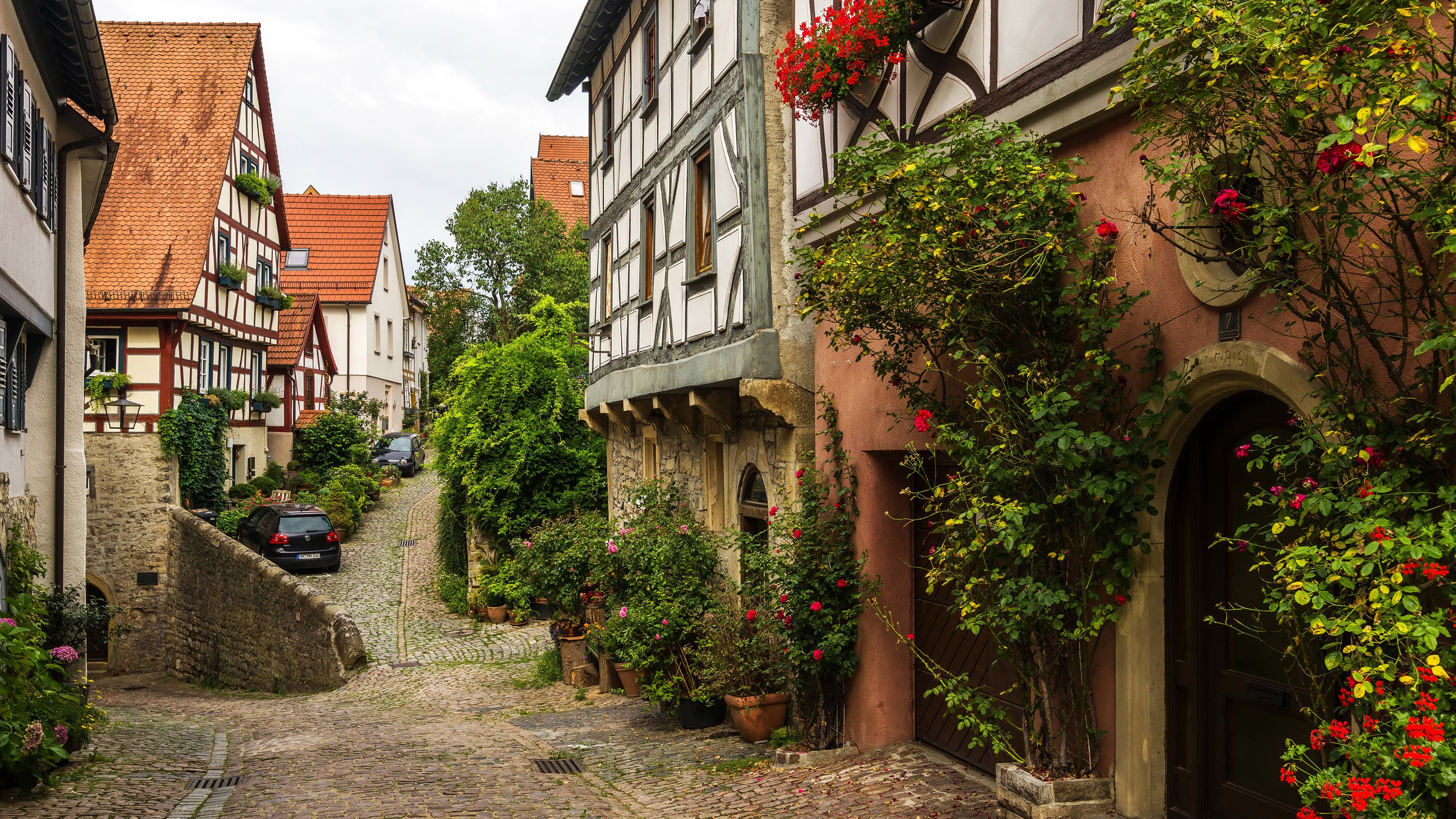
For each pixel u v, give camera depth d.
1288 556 3.00
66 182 11.35
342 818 6.34
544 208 38.59
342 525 25.28
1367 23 2.77
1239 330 3.89
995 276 4.52
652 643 9.30
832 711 7.70
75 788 7.07
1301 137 3.19
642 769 7.79
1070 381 4.57
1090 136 4.78
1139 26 3.50
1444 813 2.89
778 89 6.80
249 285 25.66
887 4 5.81
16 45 8.62
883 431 6.80
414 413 49.28
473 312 40.62
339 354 40.91
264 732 10.99
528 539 18.48
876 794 6.23
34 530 10.45
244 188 24.61
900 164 4.82
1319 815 2.95
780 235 8.25
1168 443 4.32
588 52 14.97
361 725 11.05
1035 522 4.64
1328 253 3.20
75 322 11.70
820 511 7.59
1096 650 4.83
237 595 18.34
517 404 19.33
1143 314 4.41
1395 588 2.69
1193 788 4.38
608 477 15.83
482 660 15.27
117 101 23.69
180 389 21.69
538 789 7.25
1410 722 2.54
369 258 41.88
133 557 20.97
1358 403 3.21
